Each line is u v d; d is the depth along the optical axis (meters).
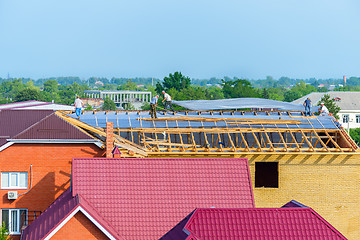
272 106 91.62
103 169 46.94
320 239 36.28
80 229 42.00
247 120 79.44
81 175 46.38
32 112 68.06
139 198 45.94
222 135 76.69
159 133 76.31
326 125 79.00
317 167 69.94
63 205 45.94
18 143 58.44
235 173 48.84
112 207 45.19
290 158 69.56
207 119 78.56
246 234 35.81
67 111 83.25
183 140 76.19
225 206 46.84
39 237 42.41
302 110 91.06
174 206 46.03
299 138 77.94
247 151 69.88
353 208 70.25
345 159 70.12
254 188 69.25
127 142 65.81
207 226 35.94
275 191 69.38
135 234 44.00
